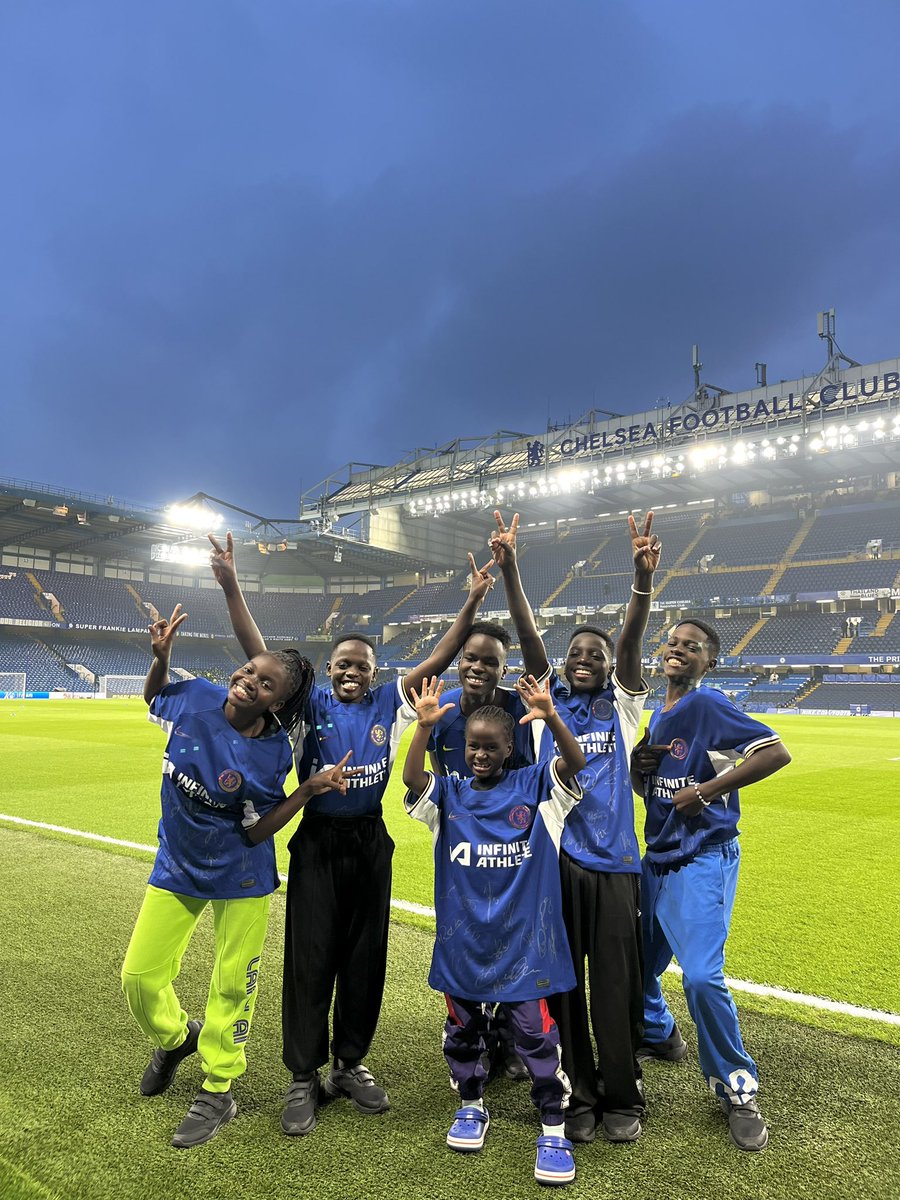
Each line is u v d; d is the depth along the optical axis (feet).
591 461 126.93
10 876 17.85
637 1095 8.06
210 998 8.45
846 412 105.50
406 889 17.37
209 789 8.31
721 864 8.95
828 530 144.56
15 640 155.22
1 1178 7.09
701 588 144.97
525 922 8.07
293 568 190.80
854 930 14.84
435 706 8.47
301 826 9.20
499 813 8.41
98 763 40.91
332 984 8.70
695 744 9.17
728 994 8.17
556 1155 7.28
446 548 182.60
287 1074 9.34
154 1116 8.27
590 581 158.81
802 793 33.58
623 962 8.30
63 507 127.95
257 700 8.38
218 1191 6.97
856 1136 7.94
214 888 8.41
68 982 11.72
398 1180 7.18
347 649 9.64
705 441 116.16
